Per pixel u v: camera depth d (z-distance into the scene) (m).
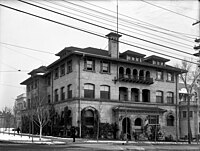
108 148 26.47
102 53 52.94
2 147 24.22
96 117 48.75
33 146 26.86
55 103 55.91
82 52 48.16
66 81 52.06
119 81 52.44
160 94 57.75
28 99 73.62
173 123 58.34
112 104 50.84
